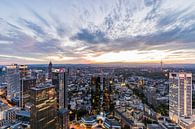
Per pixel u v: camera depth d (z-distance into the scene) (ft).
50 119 524.93
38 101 473.67
